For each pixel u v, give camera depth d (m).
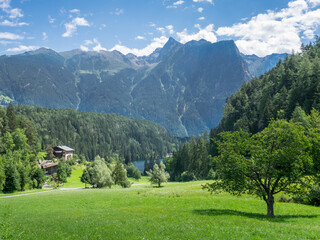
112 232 19.75
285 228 18.92
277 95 131.38
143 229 20.12
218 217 24.62
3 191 87.25
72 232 20.89
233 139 28.19
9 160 97.38
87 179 107.81
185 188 56.31
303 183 25.52
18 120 168.00
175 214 27.75
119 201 42.31
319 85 103.31
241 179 26.17
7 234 12.95
